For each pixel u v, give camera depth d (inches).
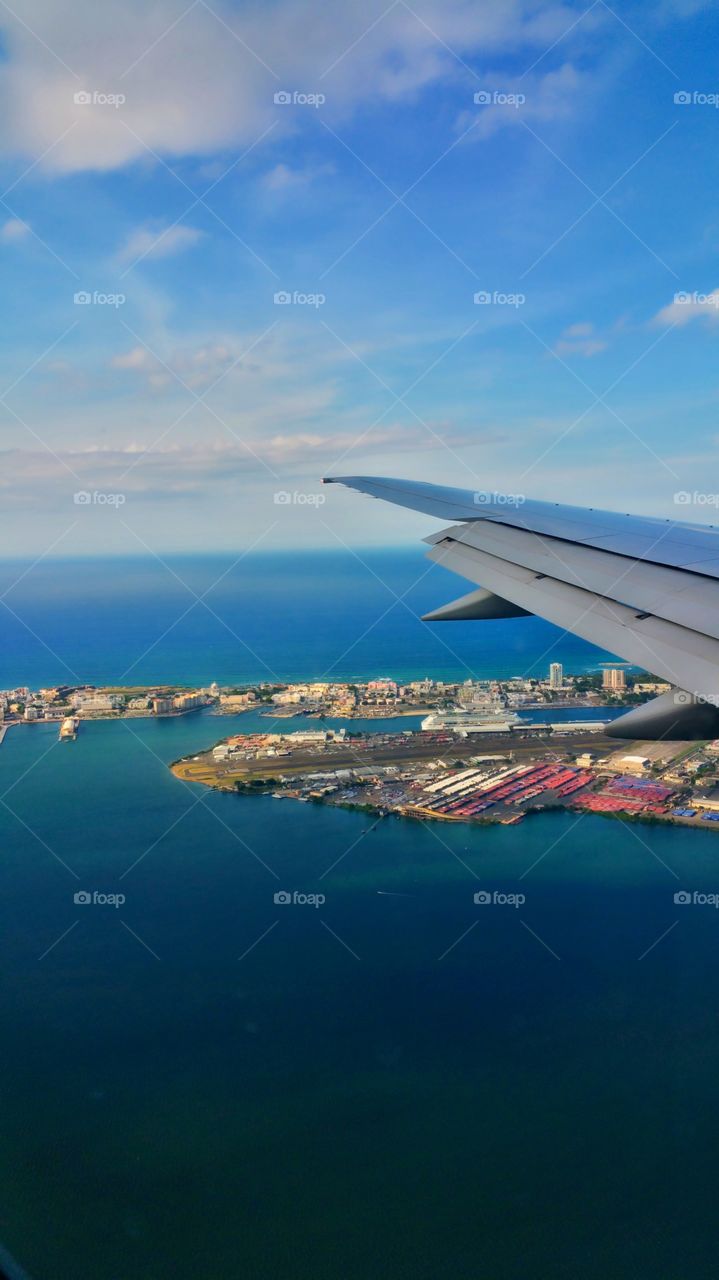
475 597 315.0
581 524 319.0
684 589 214.8
